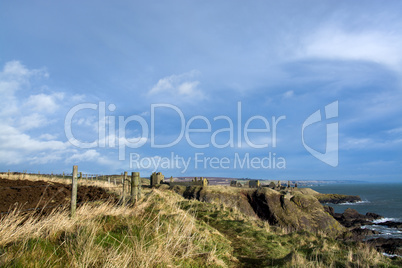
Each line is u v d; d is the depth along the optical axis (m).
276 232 13.27
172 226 8.37
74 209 7.61
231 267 7.68
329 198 100.12
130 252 5.64
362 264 7.64
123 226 7.16
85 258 4.89
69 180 23.16
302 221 35.44
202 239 8.67
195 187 43.00
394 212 66.31
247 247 9.85
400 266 7.77
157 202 11.02
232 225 13.04
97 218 7.36
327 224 35.81
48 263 4.57
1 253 4.48
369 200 105.56
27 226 5.73
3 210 8.44
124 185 12.98
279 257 8.86
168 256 6.17
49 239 5.54
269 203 37.59
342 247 10.61
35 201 10.65
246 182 58.16
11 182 15.64
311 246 10.38
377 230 41.81
